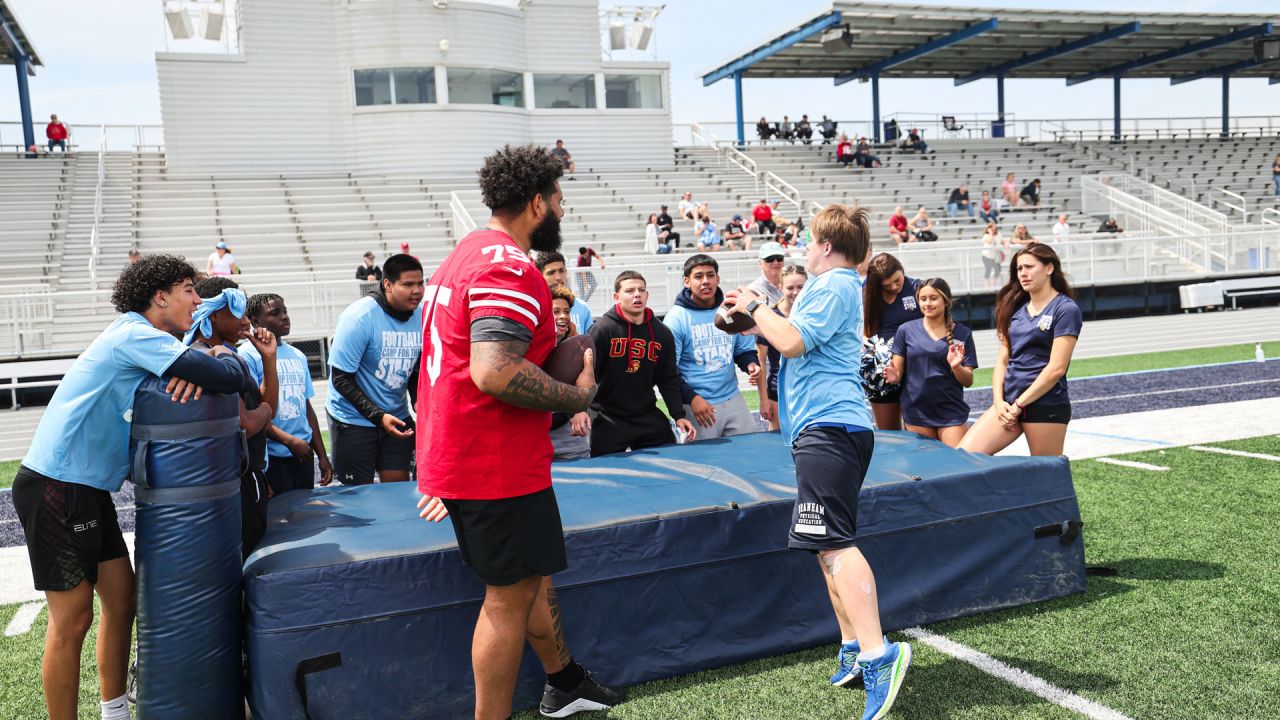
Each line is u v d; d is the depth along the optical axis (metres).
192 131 21.89
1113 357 15.16
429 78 23.44
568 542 3.35
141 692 2.96
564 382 2.65
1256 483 6.10
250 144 22.39
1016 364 4.64
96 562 3.01
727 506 3.63
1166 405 9.80
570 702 3.21
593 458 4.53
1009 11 25.53
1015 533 4.07
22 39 23.11
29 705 3.48
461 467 2.55
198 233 19.38
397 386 4.85
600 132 25.58
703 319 5.54
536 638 3.09
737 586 3.64
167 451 2.90
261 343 3.66
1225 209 28.67
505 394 2.43
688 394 5.40
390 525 3.45
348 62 22.92
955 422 5.05
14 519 6.86
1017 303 4.69
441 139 23.30
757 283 5.31
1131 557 4.69
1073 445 7.88
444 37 23.16
